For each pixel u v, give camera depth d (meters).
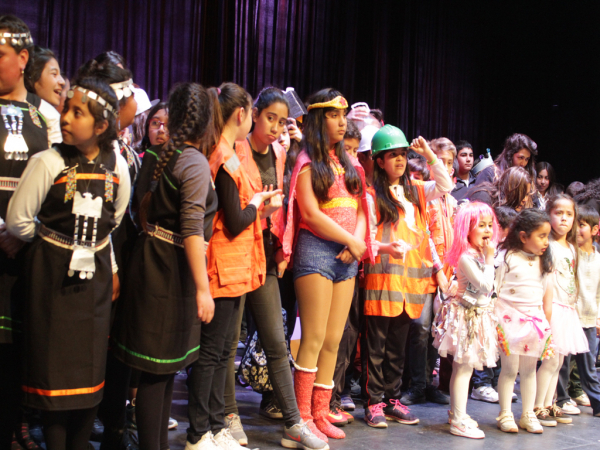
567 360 3.28
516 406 3.29
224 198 2.05
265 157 2.50
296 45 6.31
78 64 4.67
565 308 3.16
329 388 2.53
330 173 2.41
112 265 1.79
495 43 8.65
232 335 2.21
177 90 1.84
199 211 1.72
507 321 2.92
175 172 1.75
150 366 1.70
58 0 4.55
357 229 2.53
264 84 5.97
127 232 1.97
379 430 2.70
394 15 7.41
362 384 3.03
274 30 6.07
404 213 2.88
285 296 3.16
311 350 2.43
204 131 1.84
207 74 5.55
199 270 1.71
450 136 8.14
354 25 6.92
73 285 1.58
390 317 2.83
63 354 1.56
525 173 3.70
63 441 1.62
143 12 5.05
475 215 2.83
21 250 1.68
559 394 3.29
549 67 8.76
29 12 4.39
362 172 2.61
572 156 8.61
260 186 2.38
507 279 2.97
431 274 3.05
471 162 4.62
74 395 1.57
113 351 1.77
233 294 2.09
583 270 3.42
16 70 1.73
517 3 8.63
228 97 2.13
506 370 2.86
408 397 3.21
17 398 1.73
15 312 1.67
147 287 1.71
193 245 1.70
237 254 2.11
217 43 5.57
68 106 1.57
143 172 1.92
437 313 2.94
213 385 2.16
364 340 2.96
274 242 2.45
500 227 3.33
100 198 1.62
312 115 2.48
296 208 2.55
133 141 2.80
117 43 4.90
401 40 7.40
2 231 1.65
